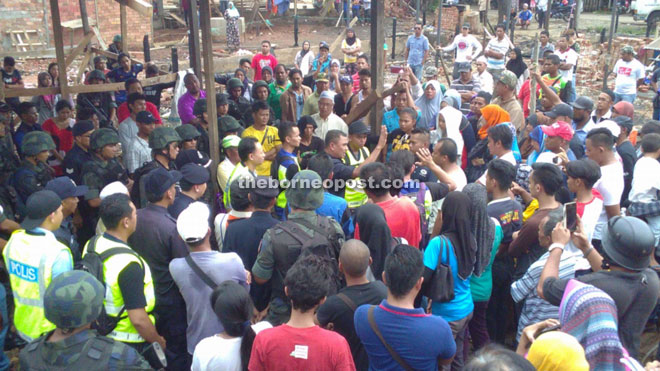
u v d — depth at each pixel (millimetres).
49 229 3793
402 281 2949
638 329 3031
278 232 3836
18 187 5434
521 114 7625
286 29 24672
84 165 5652
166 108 13438
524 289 3822
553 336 2209
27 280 3623
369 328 3002
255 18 25438
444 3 23422
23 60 19000
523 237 4219
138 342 3578
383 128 5559
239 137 6273
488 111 6809
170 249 3990
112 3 20172
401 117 6367
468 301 3994
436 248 3842
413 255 2980
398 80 6785
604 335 2656
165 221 4051
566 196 4742
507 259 4543
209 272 3613
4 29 18688
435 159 5191
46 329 3625
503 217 4457
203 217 3660
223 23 22031
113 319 3473
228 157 5941
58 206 3807
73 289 2672
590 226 4211
